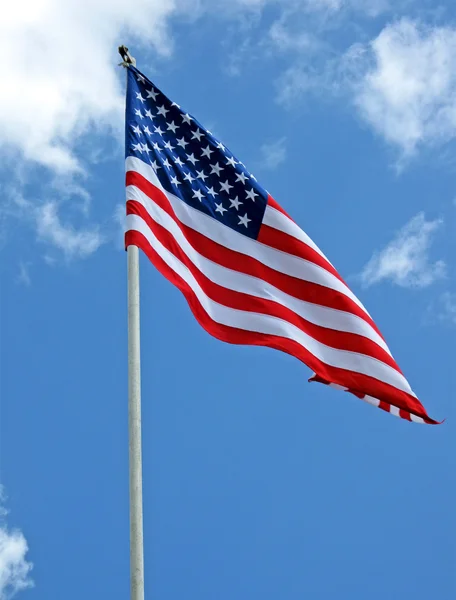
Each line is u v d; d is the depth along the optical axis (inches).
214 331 695.7
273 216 746.8
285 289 725.9
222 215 740.7
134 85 773.3
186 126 768.9
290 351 697.0
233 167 759.1
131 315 635.5
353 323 720.3
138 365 609.3
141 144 742.5
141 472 572.1
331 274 734.5
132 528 554.6
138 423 586.9
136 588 540.4
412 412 704.4
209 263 722.2
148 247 679.1
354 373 707.4
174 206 732.0
